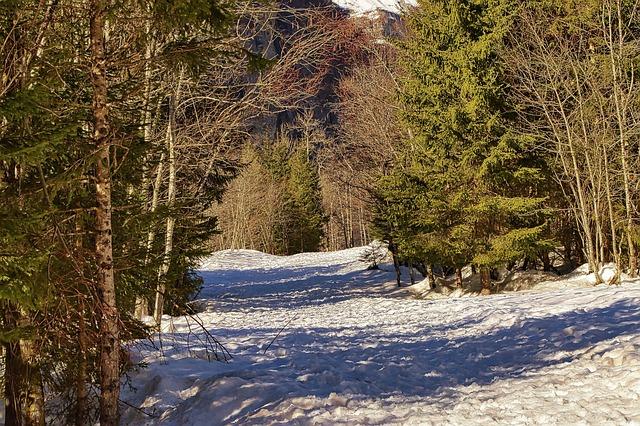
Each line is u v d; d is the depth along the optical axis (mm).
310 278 38531
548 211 21484
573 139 22188
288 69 13281
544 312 14320
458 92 22156
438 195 22438
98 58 6121
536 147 21672
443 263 23578
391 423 6895
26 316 6164
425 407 7438
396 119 28266
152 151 7957
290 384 8594
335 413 7332
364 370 9680
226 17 6203
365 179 31812
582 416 6336
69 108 6086
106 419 6090
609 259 24078
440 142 22547
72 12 6164
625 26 21844
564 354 9453
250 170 63688
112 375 6164
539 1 22641
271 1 11312
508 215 22016
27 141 5367
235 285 36750
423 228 23266
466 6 21906
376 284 32625
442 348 11609
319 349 12227
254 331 15945
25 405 6535
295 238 75000
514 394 7559
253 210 68062
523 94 22672
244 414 7738
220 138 15273
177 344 12672
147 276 7441
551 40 24203
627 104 20609
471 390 8156
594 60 22000
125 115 7395
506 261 21938
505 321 13586
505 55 22141
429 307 19609
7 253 5117
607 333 10383
